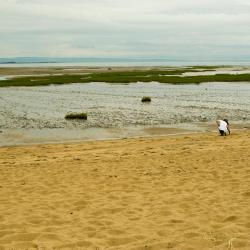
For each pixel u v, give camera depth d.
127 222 7.48
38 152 16.30
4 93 44.03
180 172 11.87
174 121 25.91
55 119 26.45
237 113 29.34
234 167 12.19
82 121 25.73
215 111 30.33
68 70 115.38
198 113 29.31
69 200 9.07
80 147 17.39
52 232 6.91
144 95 42.44
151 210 8.23
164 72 96.19
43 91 46.81
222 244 6.02
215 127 23.84
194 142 18.00
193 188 10.00
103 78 68.75
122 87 53.00
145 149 16.33
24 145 18.41
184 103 35.28
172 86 53.97
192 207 8.35
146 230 6.96
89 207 8.54
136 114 28.81
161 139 19.30
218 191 9.60
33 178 11.38
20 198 9.30
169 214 7.93
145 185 10.44
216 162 13.06
